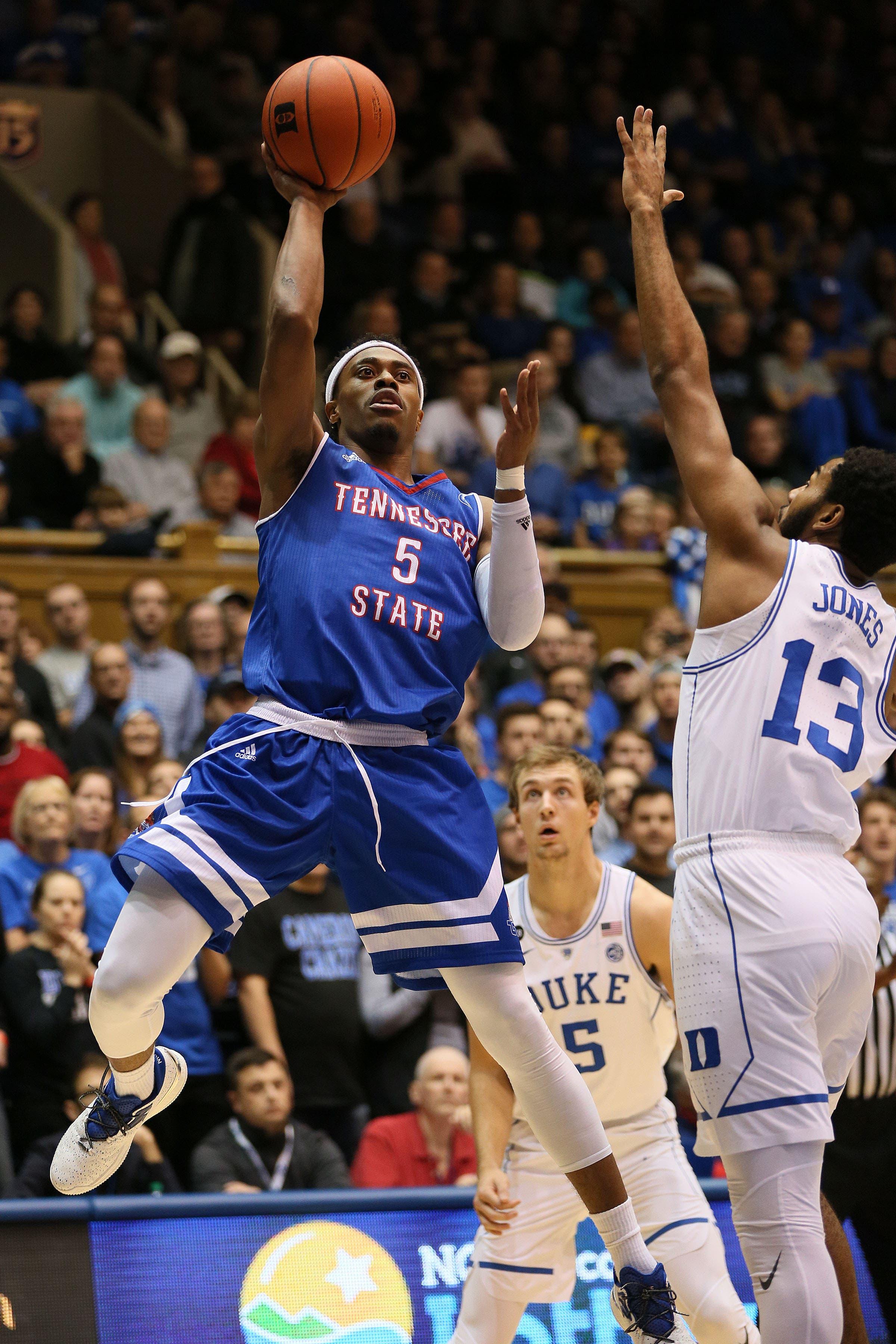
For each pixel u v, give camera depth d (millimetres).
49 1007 15484
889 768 24406
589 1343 12266
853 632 9203
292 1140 14953
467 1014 8992
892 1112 13617
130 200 38906
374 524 9078
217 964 16422
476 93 40781
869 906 8953
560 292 36531
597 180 39812
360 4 40812
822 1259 8352
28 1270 11438
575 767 11594
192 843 8477
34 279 35250
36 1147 14062
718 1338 11016
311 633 8844
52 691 21922
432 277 34312
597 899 11555
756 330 36656
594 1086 11523
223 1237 11875
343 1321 11898
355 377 9547
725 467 9234
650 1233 11258
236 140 38188
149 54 39719
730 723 8977
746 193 41719
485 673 24812
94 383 28859
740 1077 8539
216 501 27312
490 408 31406
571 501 29734
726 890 8750
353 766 8695
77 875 16969
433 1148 15047
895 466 9484
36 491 26719
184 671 22375
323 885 17109
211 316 34406
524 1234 11375
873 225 43594
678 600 28344
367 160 9109
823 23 46469
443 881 8703
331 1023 16562
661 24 44844
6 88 38625
